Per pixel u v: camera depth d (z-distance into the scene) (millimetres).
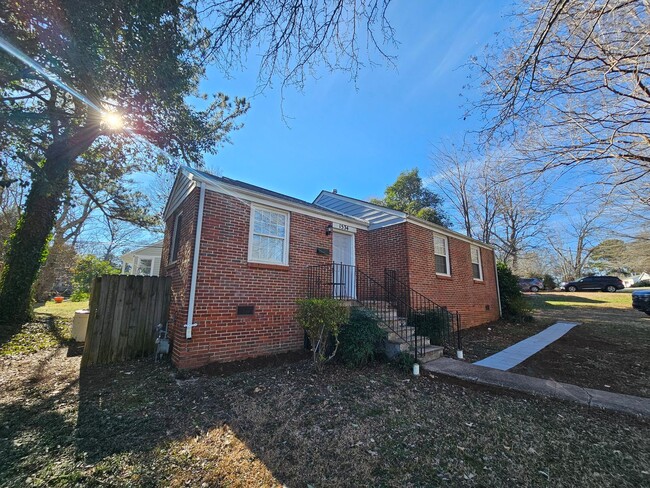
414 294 8914
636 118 4410
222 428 3369
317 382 4906
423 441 3141
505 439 3195
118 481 2479
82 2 4383
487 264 13445
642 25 3748
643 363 6180
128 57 5309
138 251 17094
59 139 8727
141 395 4312
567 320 12703
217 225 6258
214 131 10742
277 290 7047
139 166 12492
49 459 2756
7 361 5859
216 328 5941
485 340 8844
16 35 4887
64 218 18453
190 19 3705
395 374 5430
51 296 21297
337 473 2600
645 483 2482
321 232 8398
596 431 3391
